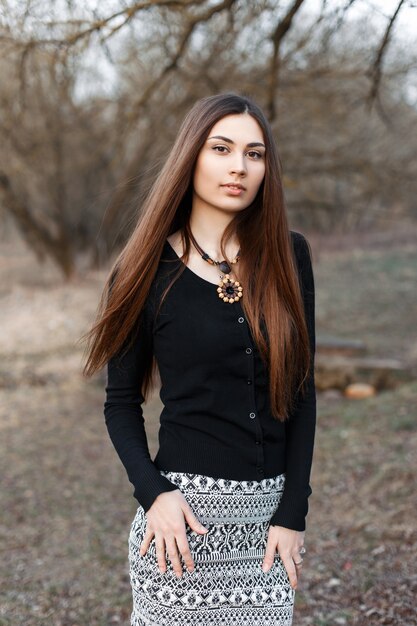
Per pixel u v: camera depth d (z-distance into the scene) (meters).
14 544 4.17
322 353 9.02
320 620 2.90
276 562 1.62
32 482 5.32
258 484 1.60
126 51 6.39
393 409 6.40
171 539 1.53
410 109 10.73
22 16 4.04
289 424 1.69
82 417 7.25
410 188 10.84
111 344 1.65
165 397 1.65
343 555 3.62
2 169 11.20
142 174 2.30
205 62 6.57
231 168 1.59
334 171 10.36
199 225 1.70
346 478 4.91
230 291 1.61
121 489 5.21
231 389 1.58
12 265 16.69
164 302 1.61
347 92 8.04
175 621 1.58
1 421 7.05
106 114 12.10
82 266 15.29
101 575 3.68
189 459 1.59
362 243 17.22
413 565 3.30
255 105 1.65
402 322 10.60
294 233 1.78
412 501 4.12
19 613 3.19
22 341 9.92
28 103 10.19
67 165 12.89
